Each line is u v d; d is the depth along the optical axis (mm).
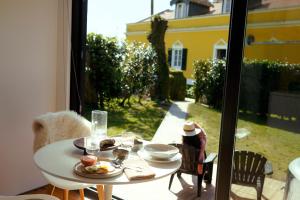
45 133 2191
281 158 1915
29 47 2668
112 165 1610
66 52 2869
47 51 2836
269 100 1907
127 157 1748
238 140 1997
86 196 2785
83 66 2988
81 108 3002
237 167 2023
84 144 1907
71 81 2961
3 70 2488
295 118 1840
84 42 2975
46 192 2844
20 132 2689
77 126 2393
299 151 1853
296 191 1908
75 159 1725
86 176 1472
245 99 1953
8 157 2619
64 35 2863
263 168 1977
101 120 1932
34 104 2779
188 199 2582
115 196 2693
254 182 2006
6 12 2449
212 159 2590
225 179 2006
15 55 2562
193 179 2734
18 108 2645
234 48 1876
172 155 1761
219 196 2041
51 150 1867
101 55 3160
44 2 2742
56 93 2979
